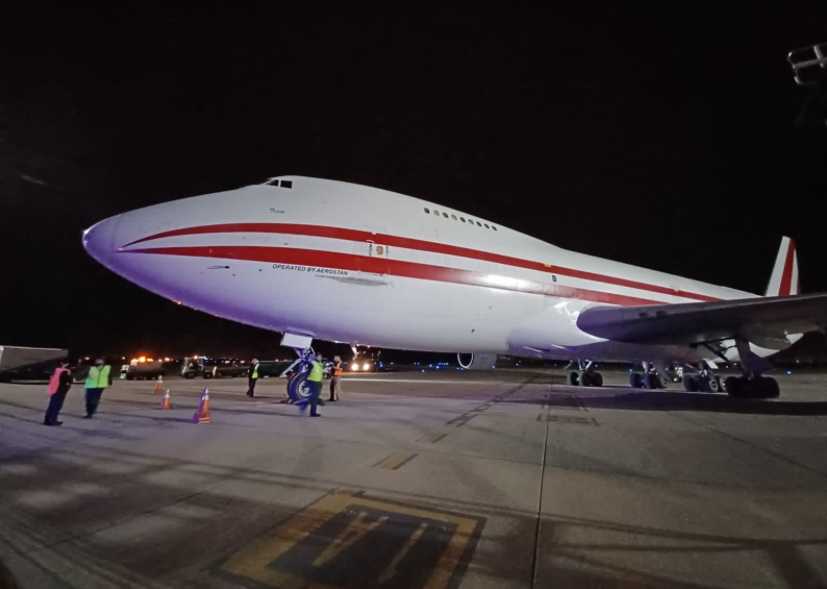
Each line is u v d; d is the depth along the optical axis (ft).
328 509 13.07
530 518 12.49
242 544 10.79
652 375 69.00
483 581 9.12
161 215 31.53
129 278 31.94
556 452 20.43
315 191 36.32
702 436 24.64
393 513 12.79
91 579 9.22
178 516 12.51
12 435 24.72
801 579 9.29
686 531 11.66
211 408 38.17
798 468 17.90
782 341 47.06
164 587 8.93
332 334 36.78
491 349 44.98
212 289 31.45
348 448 20.97
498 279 41.16
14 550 10.46
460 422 29.25
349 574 9.41
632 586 8.95
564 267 47.47
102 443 22.18
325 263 33.37
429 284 37.19
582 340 45.88
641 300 52.85
